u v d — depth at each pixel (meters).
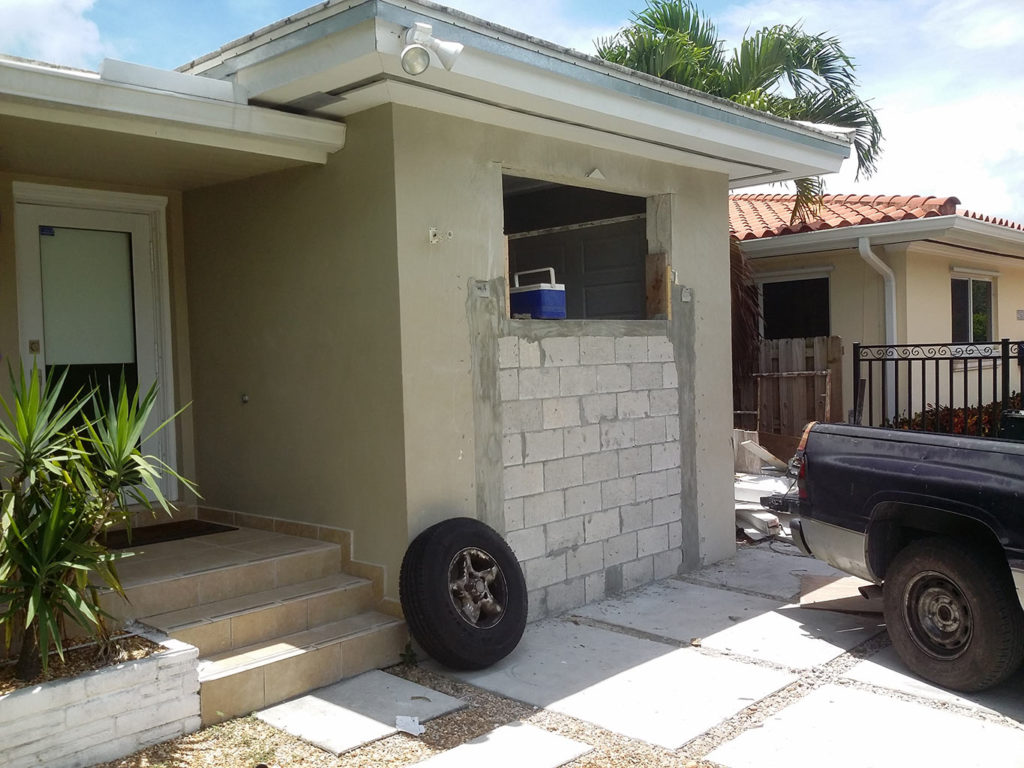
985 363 12.80
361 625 5.15
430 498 5.39
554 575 6.18
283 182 5.88
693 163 7.15
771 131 6.81
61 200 6.07
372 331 5.38
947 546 4.70
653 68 9.90
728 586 6.89
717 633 5.72
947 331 11.62
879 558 5.21
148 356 6.56
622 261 7.50
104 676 3.86
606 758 3.99
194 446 6.68
